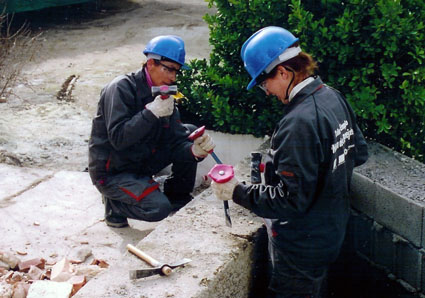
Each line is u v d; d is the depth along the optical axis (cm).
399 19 425
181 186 484
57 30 1038
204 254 337
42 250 423
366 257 395
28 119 642
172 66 409
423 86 455
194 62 543
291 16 454
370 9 438
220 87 532
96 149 438
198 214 379
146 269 312
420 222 350
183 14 1160
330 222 310
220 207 388
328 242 314
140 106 420
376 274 389
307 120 285
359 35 442
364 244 395
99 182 443
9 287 360
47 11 1141
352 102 445
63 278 377
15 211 474
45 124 632
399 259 371
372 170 394
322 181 298
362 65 457
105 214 459
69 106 683
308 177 286
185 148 458
